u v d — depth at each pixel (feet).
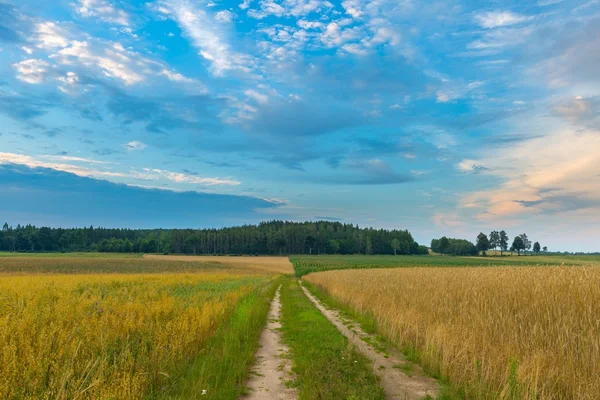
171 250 509.76
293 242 529.04
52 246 520.01
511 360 23.98
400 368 30.30
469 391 23.32
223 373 24.66
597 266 56.39
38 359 19.36
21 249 503.61
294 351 34.22
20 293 51.19
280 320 54.75
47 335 23.30
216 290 82.23
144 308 37.91
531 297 35.99
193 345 29.89
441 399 22.63
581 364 23.61
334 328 46.14
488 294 40.09
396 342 38.42
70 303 39.22
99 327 26.71
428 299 46.85
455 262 325.42
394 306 47.70
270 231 539.29
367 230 591.37
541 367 23.26
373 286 70.49
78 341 22.90
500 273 56.18
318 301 86.89
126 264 264.93
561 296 33.53
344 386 23.04
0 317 27.17
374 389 22.99
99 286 78.33
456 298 43.88
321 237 530.27
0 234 501.15
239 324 40.50
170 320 34.55
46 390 17.52
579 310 30.71
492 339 29.58
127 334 27.37
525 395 21.16
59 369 19.08
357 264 301.22
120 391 17.79
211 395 20.08
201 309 44.78
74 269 214.69
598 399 20.02
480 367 25.82
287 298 85.81
